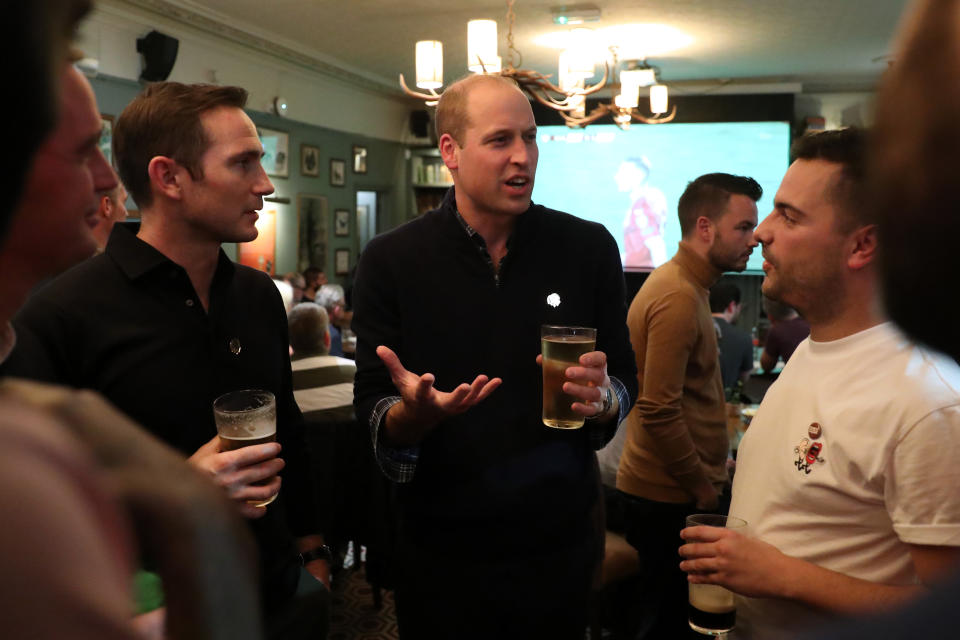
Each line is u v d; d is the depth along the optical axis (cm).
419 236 147
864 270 99
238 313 133
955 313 26
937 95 24
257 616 27
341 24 559
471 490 138
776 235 106
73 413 27
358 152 804
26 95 27
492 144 135
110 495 25
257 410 106
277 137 675
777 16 533
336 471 255
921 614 23
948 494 84
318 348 273
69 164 51
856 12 521
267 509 128
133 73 521
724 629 109
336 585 304
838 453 96
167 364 121
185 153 120
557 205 855
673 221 822
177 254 126
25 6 27
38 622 22
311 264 741
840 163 99
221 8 520
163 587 25
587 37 375
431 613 143
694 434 207
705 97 798
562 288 147
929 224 25
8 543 22
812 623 97
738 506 117
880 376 94
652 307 200
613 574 235
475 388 116
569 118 462
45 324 112
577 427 124
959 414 85
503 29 565
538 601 140
